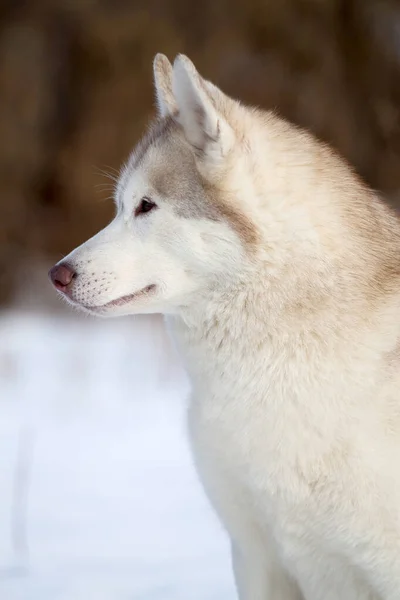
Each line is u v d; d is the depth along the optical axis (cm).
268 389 599
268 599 661
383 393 584
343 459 584
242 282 607
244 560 661
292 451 593
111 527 910
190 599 725
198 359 632
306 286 602
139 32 3111
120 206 673
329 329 595
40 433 1363
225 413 614
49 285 2938
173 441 1319
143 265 634
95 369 1897
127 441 1316
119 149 3088
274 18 3116
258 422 601
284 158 632
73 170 3095
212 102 631
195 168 629
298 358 595
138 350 2103
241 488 629
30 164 3128
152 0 3152
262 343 603
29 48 3144
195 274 621
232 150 621
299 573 634
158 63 731
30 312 2803
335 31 3155
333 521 595
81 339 2305
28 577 772
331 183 637
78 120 3156
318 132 3027
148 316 2603
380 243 634
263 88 3047
